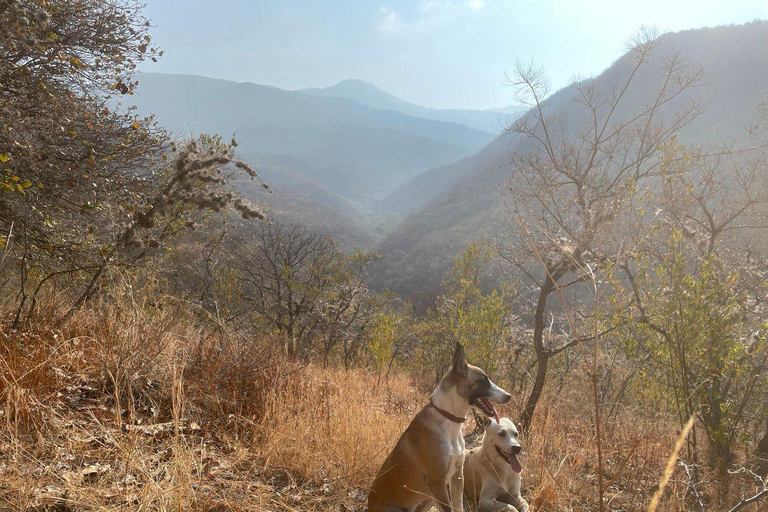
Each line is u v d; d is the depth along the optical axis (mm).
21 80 7078
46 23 6492
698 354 6398
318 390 6527
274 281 15430
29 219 7215
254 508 3906
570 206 7824
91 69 8266
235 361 6070
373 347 13633
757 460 6246
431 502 4195
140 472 3787
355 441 5234
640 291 7082
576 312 9219
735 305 6535
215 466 4387
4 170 6469
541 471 5512
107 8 8344
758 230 8820
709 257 6625
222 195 6453
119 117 8391
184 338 6449
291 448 4938
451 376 4031
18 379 4133
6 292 6504
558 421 7766
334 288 16156
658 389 7883
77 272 6938
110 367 5027
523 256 8203
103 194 7703
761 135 9539
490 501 5109
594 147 8070
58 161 7492
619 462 6145
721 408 6387
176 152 6699
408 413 7770
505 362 11086
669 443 6715
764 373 6652
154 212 6277
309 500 4332
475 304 12750
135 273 6754
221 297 11828
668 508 5094
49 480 3467
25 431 3939
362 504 4559
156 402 5051
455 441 4020
